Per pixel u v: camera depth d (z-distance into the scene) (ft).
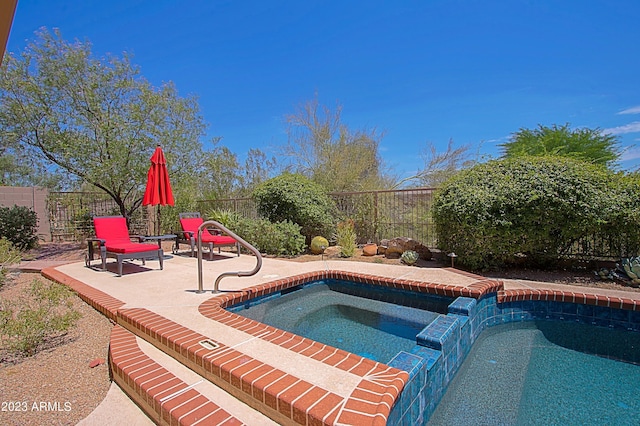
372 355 11.68
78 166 29.50
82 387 9.02
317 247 29.35
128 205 37.52
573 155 29.63
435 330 10.82
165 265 23.25
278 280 17.95
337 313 16.02
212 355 8.54
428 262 24.47
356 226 32.65
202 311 12.50
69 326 12.19
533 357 12.58
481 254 20.56
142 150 31.48
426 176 47.55
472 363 12.14
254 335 10.06
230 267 22.22
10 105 27.61
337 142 46.26
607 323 14.42
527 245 19.71
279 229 29.09
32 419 7.63
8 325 10.62
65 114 29.37
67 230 38.24
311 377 7.46
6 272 19.43
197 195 45.34
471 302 13.82
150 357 9.61
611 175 19.36
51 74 28.35
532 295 15.76
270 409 6.82
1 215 31.14
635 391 10.30
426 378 8.89
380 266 21.99
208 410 7.05
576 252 20.53
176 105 35.42
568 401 9.82
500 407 9.59
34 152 29.89
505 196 19.33
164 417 7.11
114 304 13.70
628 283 17.34
